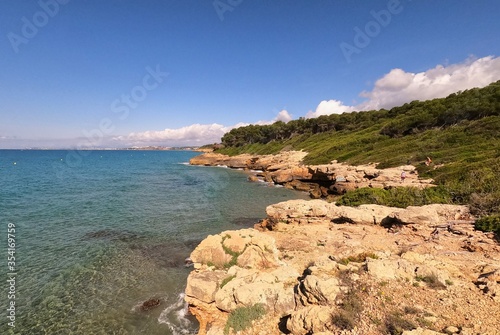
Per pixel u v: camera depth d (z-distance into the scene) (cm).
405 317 912
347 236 1953
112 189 5106
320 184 5134
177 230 2744
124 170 9175
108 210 3484
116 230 2711
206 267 1611
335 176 4441
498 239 1539
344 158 6247
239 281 1319
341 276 1209
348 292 1074
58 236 2489
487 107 5259
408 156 4566
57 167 9519
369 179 3916
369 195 2733
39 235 2492
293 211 2409
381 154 5356
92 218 3094
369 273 1170
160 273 1861
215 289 1298
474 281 1127
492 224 1638
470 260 1365
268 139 13112
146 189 5241
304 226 2281
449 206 2042
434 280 1082
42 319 1366
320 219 2345
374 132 7719
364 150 6288
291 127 12325
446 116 5975
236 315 1163
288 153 8675
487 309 917
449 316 901
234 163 10425
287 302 1181
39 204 3641
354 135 8475
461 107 5750
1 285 1644
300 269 1574
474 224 1777
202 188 5478
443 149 4509
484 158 3189
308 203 2498
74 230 2670
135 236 2555
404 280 1116
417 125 6462
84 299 1541
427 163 3822
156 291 1634
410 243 1697
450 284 1083
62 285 1678
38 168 8906
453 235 1711
